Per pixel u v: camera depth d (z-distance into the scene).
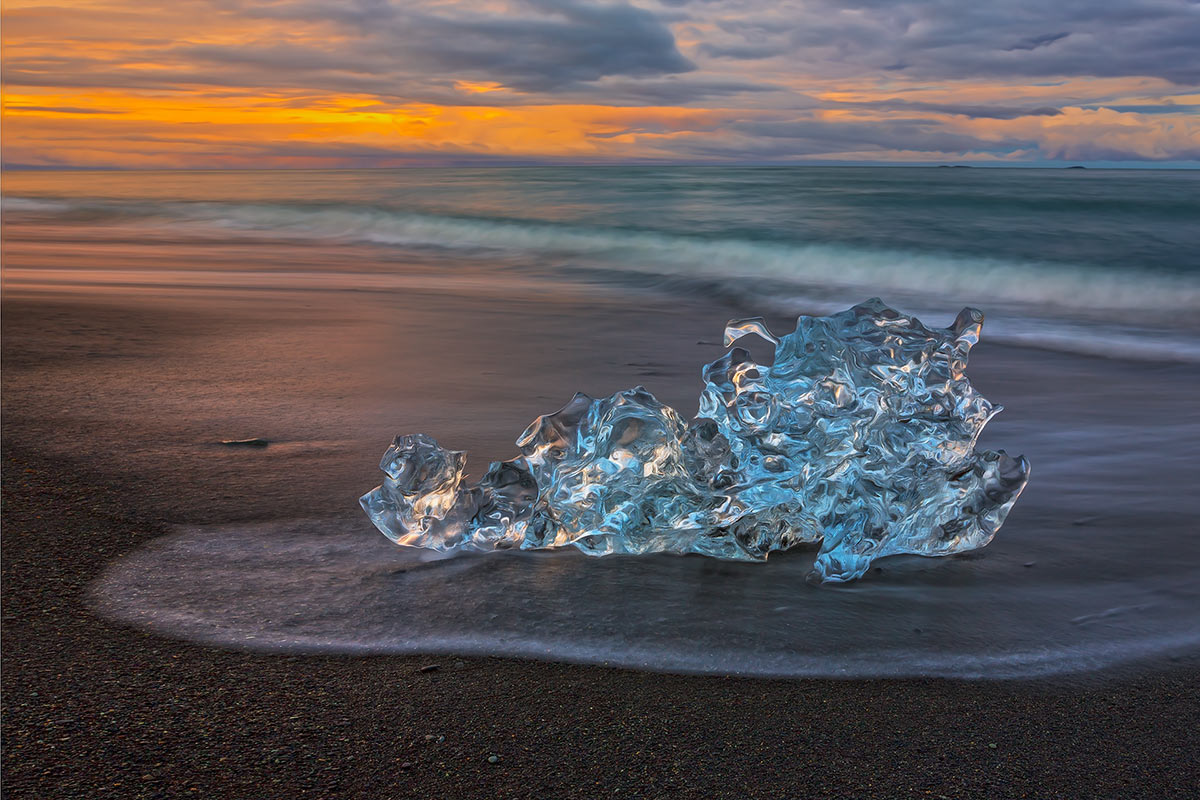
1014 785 1.80
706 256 14.25
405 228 18.89
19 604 2.48
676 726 1.98
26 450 3.83
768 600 2.61
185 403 4.68
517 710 2.03
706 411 3.27
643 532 2.94
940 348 3.34
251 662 2.21
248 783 1.76
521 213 21.64
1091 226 17.27
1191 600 2.64
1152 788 1.79
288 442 4.05
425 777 1.79
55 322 6.84
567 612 2.50
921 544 3.00
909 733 1.97
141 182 50.22
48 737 1.89
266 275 11.01
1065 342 7.58
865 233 16.67
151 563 2.77
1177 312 9.37
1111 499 3.51
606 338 7.08
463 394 5.03
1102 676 2.23
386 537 3.01
